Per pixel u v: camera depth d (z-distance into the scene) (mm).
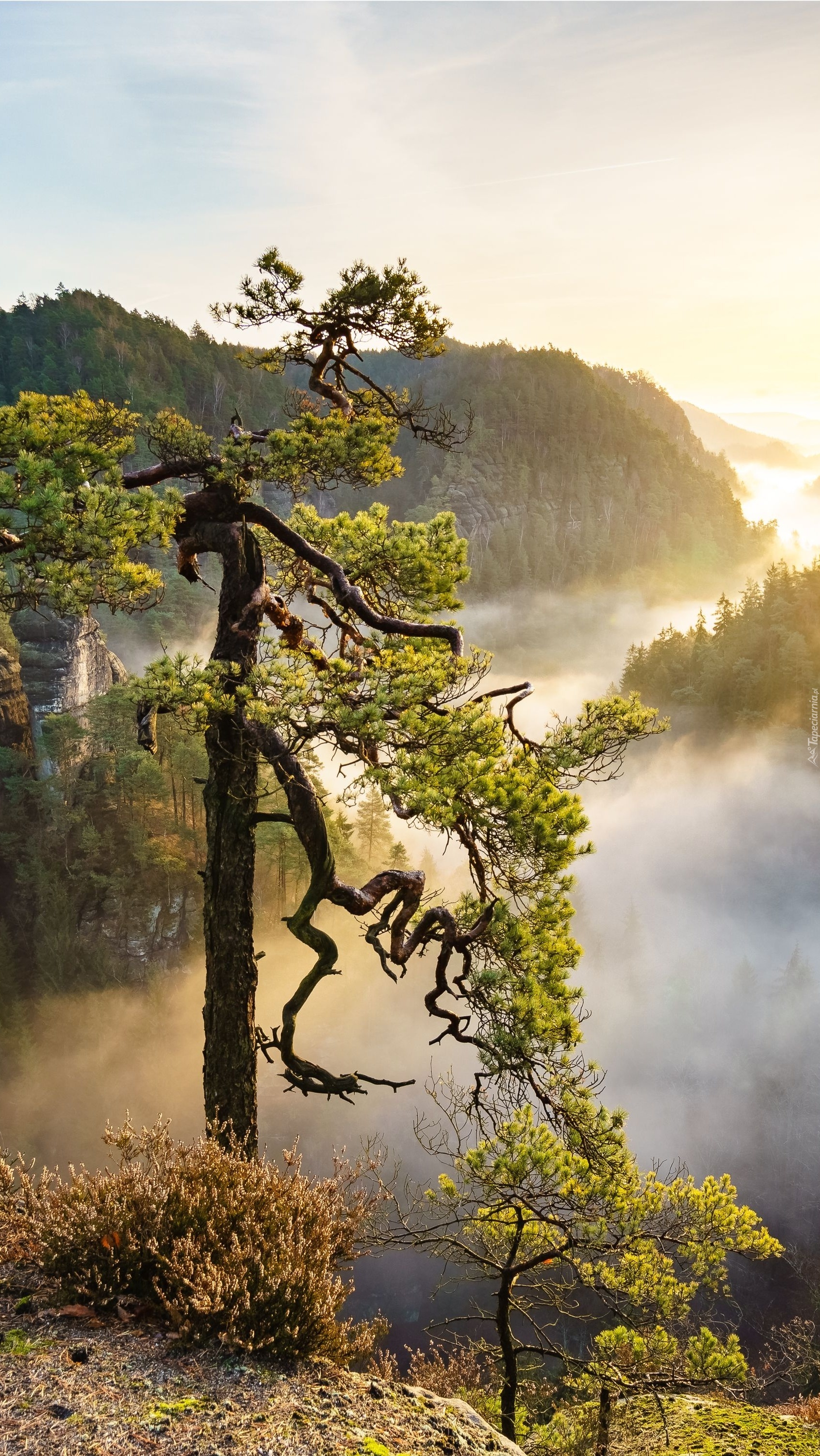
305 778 8430
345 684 8500
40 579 7953
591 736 8891
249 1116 8500
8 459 8266
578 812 8055
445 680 8383
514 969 8438
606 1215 8898
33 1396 3973
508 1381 8969
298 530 10570
